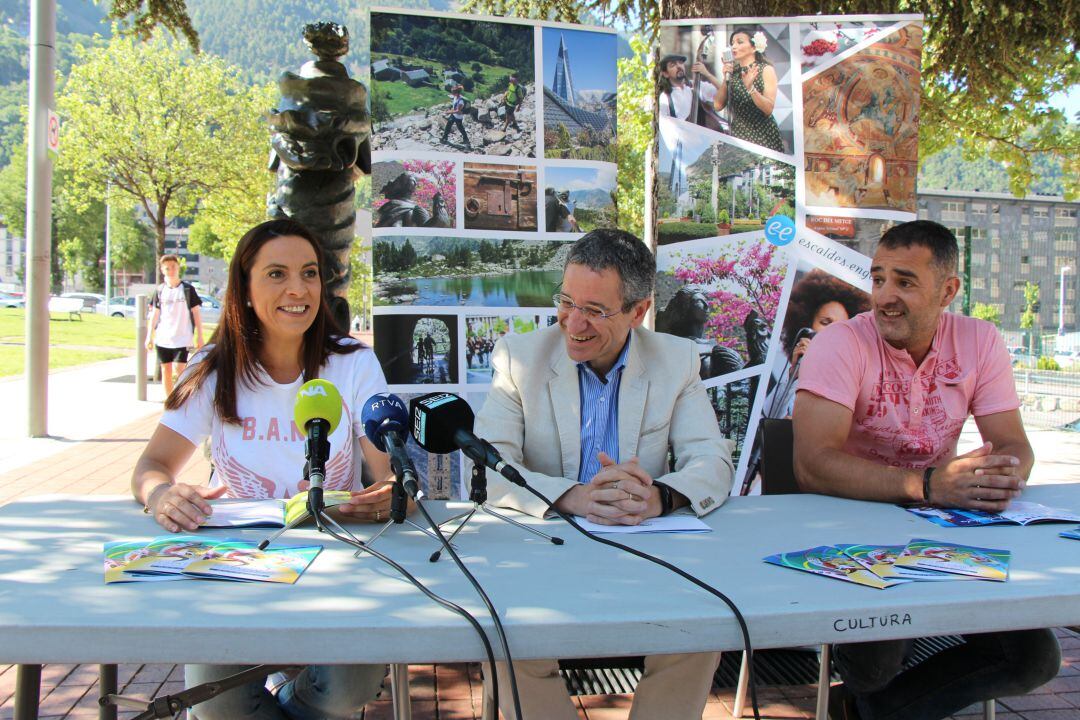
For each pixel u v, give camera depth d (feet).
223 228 96.73
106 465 22.94
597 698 10.28
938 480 7.29
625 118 39.11
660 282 13.35
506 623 4.41
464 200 13.42
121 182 86.94
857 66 13.28
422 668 11.29
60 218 210.18
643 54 34.19
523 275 13.65
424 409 6.11
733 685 10.71
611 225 14.01
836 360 8.62
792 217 13.33
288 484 7.73
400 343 13.28
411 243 13.25
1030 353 56.65
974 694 7.29
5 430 28.22
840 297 13.43
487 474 7.32
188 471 22.04
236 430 7.73
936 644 10.62
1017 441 8.73
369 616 4.45
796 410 8.71
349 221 14.47
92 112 83.41
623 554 5.80
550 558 5.68
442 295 13.38
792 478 9.42
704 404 8.08
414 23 13.19
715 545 6.08
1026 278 185.57
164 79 84.64
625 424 7.80
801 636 4.66
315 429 6.34
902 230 8.58
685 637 4.55
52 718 9.85
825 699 6.77
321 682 6.40
